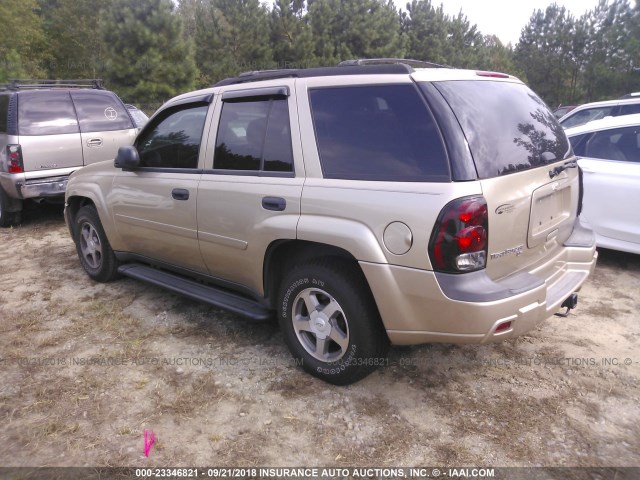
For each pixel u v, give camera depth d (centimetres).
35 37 2661
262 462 262
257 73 361
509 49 4709
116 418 298
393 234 270
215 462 263
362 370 307
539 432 280
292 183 314
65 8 2898
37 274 546
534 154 305
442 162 264
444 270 259
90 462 264
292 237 310
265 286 345
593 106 790
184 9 4050
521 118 314
